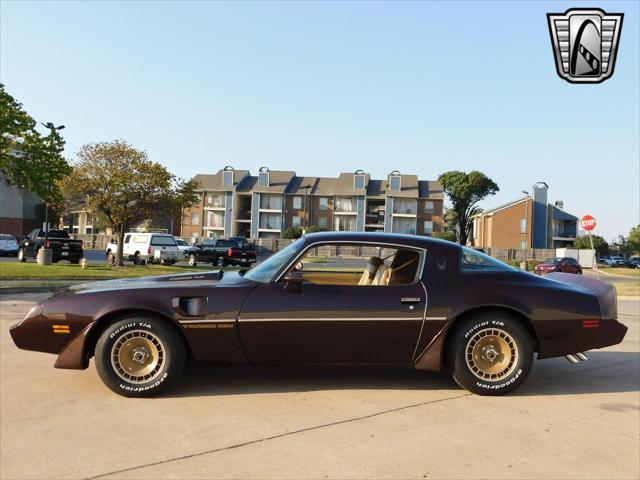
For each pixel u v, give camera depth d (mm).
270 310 4664
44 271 19656
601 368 6102
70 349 4652
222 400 4621
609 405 4652
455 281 4859
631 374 5812
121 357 4648
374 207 72250
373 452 3518
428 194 70562
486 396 4832
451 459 3424
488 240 70375
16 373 5508
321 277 5055
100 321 4680
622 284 23844
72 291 4879
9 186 19422
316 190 71812
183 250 32531
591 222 19016
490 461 3402
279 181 73000
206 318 4625
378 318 4707
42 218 47031
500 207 68938
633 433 3963
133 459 3381
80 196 23766
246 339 4680
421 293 4777
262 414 4262
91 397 4680
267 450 3533
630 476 3217
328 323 4684
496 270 5031
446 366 4887
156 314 4668
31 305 11703
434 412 4367
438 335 4766
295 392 4879
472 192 84312
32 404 4477
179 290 4711
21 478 3111
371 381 5270
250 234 72312
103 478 3115
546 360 6500
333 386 5074
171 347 4652
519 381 4805
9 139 17844
